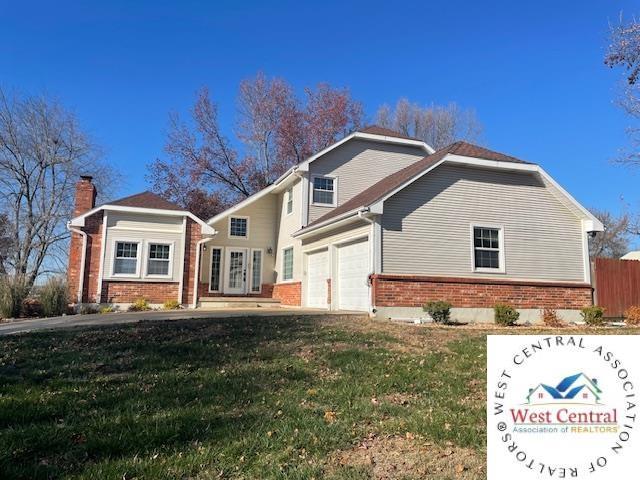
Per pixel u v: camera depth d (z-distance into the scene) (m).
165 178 34.66
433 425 4.78
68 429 4.48
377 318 12.75
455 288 14.40
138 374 6.68
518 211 15.70
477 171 15.41
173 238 19.66
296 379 6.49
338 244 16.80
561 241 16.08
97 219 18.84
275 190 22.95
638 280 17.12
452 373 6.90
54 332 9.90
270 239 23.28
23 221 27.47
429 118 39.00
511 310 13.50
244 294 22.45
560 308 15.50
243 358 7.65
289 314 13.95
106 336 9.36
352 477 3.64
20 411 4.98
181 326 10.56
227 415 4.96
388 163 21.88
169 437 4.31
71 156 28.64
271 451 4.10
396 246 14.15
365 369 6.99
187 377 6.51
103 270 18.58
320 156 20.58
